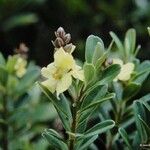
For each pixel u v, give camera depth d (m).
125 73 0.34
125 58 0.38
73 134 0.29
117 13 0.85
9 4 0.84
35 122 0.54
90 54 0.30
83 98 0.30
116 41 0.38
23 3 0.85
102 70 0.30
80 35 0.88
